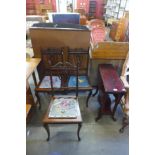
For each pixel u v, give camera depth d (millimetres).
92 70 2311
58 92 2152
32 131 1790
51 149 1600
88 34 1909
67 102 1639
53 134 1757
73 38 1944
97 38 2488
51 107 1576
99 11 7375
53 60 2047
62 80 1815
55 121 1446
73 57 2078
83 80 2020
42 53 1906
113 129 1840
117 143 1678
